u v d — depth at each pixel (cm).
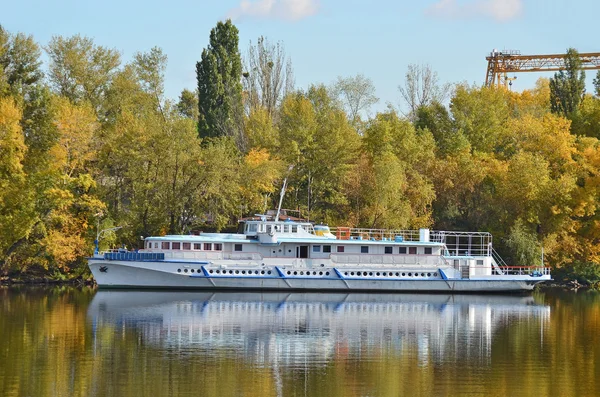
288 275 10069
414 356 6400
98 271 9838
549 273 11381
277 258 10062
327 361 6144
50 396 5097
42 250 10638
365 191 12306
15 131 10112
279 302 9219
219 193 11300
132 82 12262
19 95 10656
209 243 9962
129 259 9781
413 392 5334
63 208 10681
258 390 5300
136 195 11325
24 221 10238
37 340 6719
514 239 11712
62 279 10900
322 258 10156
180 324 7569
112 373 5659
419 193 12288
